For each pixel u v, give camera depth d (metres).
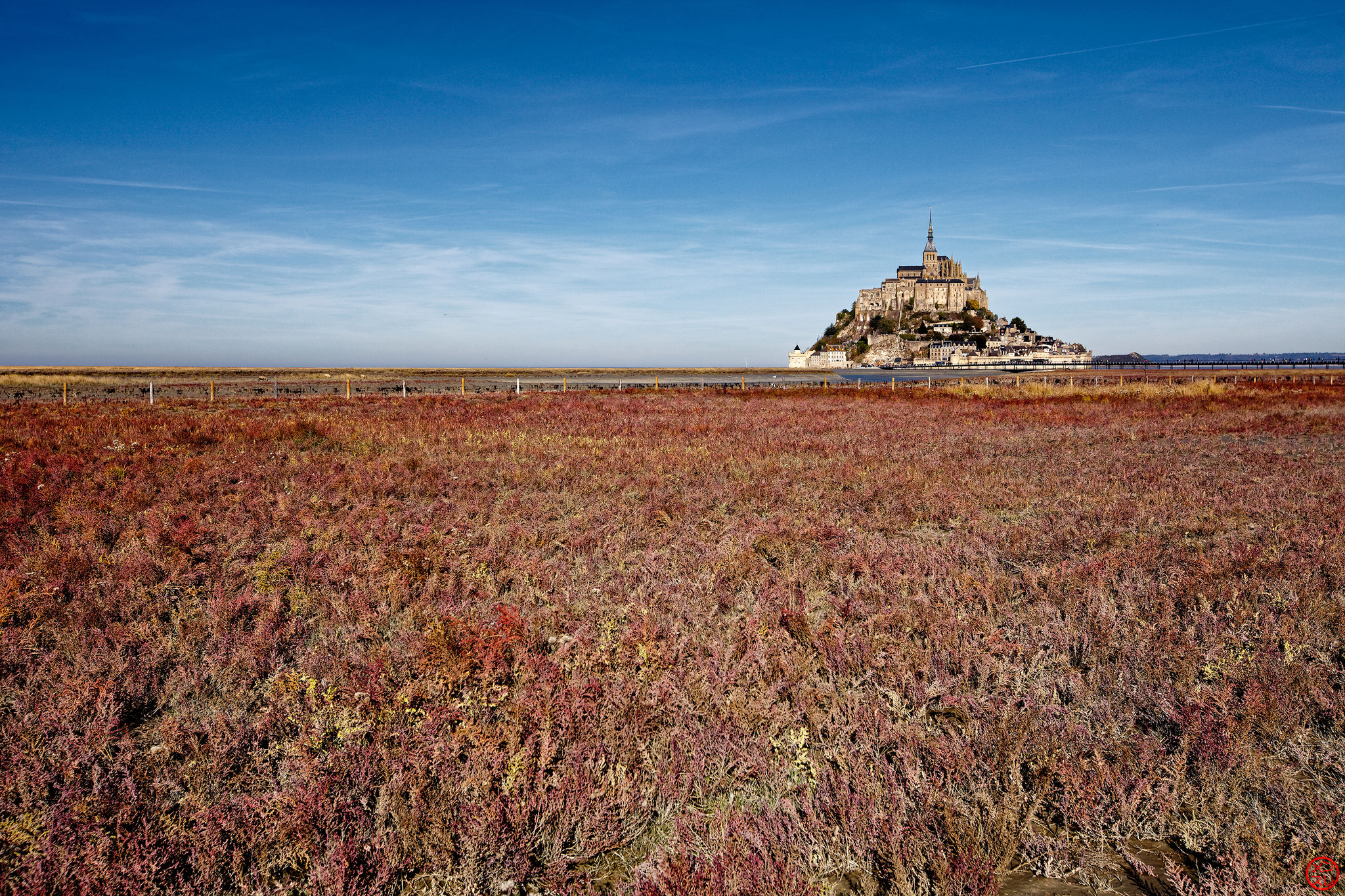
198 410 30.30
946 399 42.09
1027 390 47.53
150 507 10.30
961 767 3.86
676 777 3.86
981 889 3.06
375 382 78.56
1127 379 73.69
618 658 5.27
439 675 4.85
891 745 4.23
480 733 4.11
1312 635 5.54
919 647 5.46
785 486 12.61
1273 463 14.75
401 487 12.20
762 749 4.11
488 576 7.33
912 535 9.48
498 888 3.26
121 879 3.08
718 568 7.46
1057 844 3.39
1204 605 6.15
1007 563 8.07
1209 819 3.51
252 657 5.25
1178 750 4.11
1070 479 13.16
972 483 12.73
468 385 72.50
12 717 4.41
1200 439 20.31
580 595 6.83
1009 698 4.74
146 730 4.48
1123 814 3.55
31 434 19.20
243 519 9.66
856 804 3.53
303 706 4.59
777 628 5.83
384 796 3.67
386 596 6.73
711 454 16.78
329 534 8.85
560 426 23.78
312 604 6.56
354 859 3.25
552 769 3.93
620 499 11.50
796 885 3.05
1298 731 4.27
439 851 3.34
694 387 61.72
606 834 3.52
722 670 4.96
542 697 4.54
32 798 3.64
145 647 5.45
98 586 6.75
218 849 3.27
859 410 32.75
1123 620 5.99
